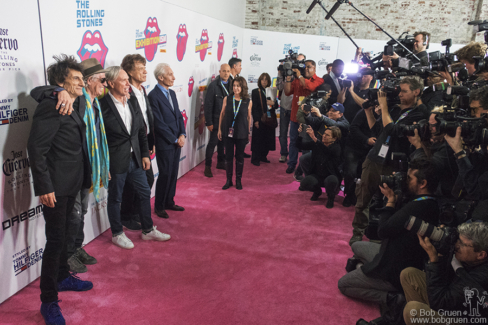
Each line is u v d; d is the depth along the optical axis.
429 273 1.83
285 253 3.30
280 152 6.61
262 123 6.00
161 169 3.79
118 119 2.97
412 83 2.86
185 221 3.86
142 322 2.30
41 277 2.23
